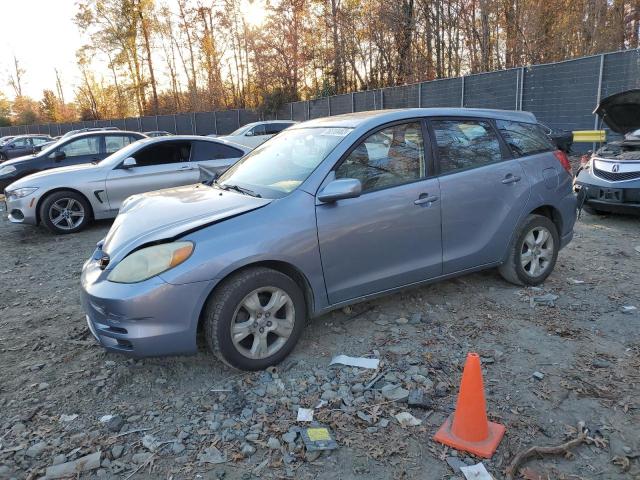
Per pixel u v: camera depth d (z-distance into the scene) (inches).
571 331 154.8
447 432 109.9
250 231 131.8
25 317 185.3
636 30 919.7
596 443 106.5
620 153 285.6
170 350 126.9
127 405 126.2
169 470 103.4
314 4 1391.5
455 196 165.2
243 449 107.8
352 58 1268.5
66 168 340.5
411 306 176.1
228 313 128.6
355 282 150.0
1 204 487.2
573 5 887.1
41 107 2637.8
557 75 553.6
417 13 1060.5
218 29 1850.4
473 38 983.6
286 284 136.4
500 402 121.3
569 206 196.2
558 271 208.5
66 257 270.2
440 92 729.6
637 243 246.4
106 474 102.9
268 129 744.3
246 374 136.2
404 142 160.6
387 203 151.8
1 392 133.8
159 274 123.8
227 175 179.0
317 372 136.3
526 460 102.1
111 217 336.8
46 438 114.5
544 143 195.6
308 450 106.4
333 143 152.8
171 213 143.2
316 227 140.0
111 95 2347.4
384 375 133.9
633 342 147.2
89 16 1985.7
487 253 176.1
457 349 146.9
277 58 1430.9
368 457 104.8
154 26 1989.4
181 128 1541.6
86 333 168.7
